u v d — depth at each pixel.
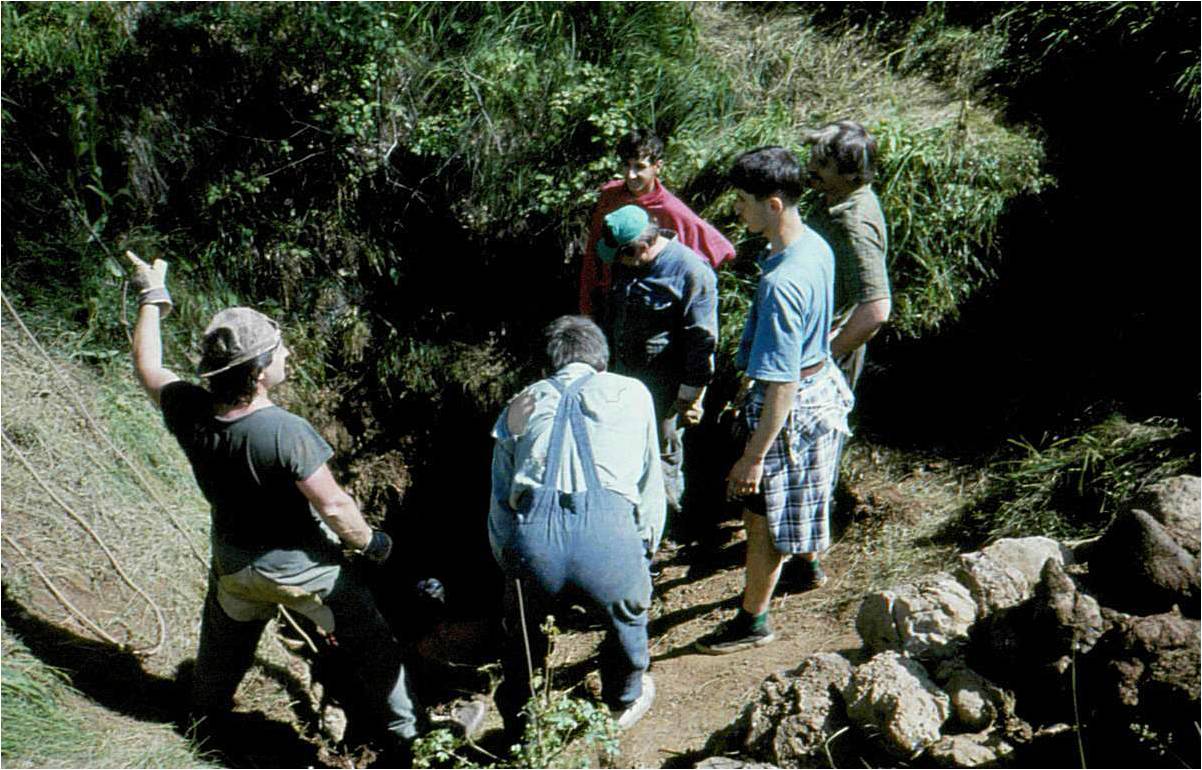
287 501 3.15
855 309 3.72
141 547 4.18
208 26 5.64
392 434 5.91
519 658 3.44
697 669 3.99
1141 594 2.99
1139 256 5.00
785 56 6.33
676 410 4.44
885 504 4.59
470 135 5.89
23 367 4.65
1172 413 4.37
